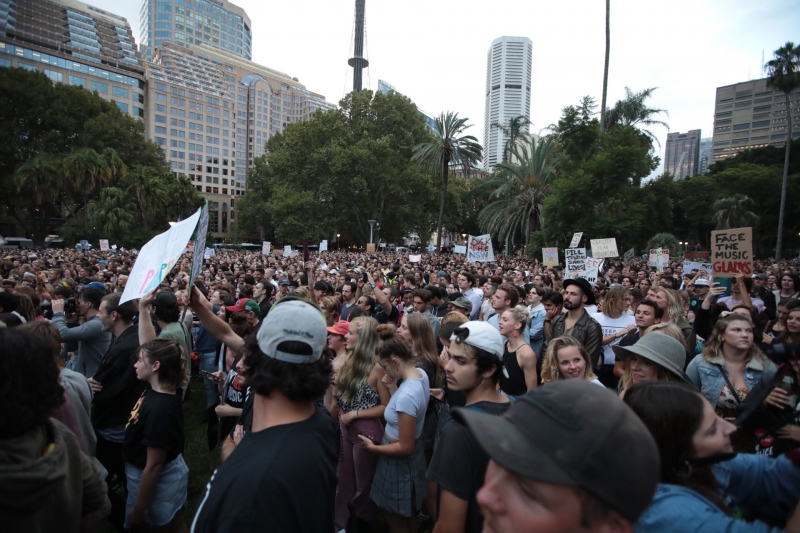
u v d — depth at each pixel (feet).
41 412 4.83
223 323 8.64
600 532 2.60
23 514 4.58
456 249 85.87
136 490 9.16
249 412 8.09
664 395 4.96
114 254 85.10
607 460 2.56
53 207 149.48
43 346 5.07
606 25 83.76
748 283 20.62
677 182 186.39
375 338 11.76
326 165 155.94
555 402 2.88
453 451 6.31
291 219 150.41
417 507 10.00
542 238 81.61
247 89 426.10
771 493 4.87
